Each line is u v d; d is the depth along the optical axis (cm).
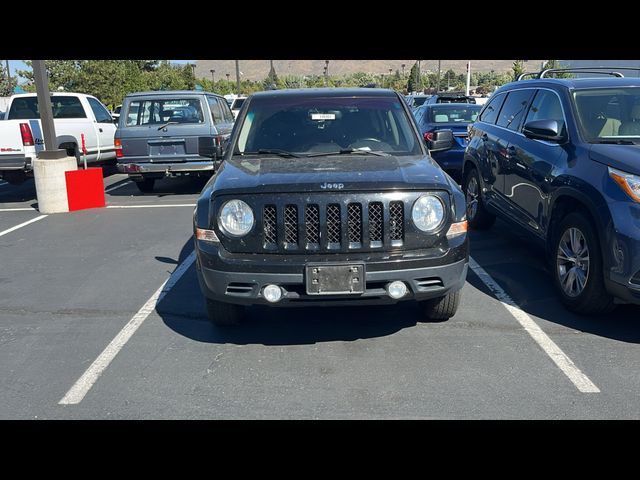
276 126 542
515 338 471
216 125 1202
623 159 471
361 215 414
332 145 523
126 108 1171
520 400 379
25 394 402
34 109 1341
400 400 382
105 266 702
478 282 609
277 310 544
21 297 598
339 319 518
